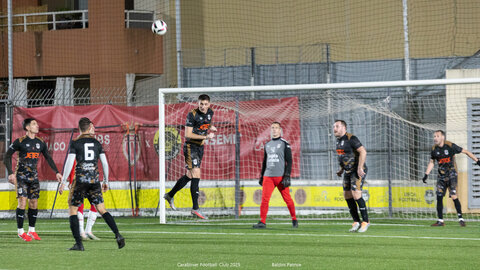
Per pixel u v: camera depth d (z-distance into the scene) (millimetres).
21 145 34375
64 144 51969
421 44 67875
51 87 80188
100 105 52125
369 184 50125
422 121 52438
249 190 50531
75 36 74812
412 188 50219
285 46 71688
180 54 63469
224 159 51188
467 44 66688
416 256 26656
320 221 45469
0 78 76562
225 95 54750
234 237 34344
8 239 34844
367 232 36906
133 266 24031
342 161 36844
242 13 73938
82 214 34188
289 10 72812
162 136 44625
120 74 73875
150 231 38219
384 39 69188
